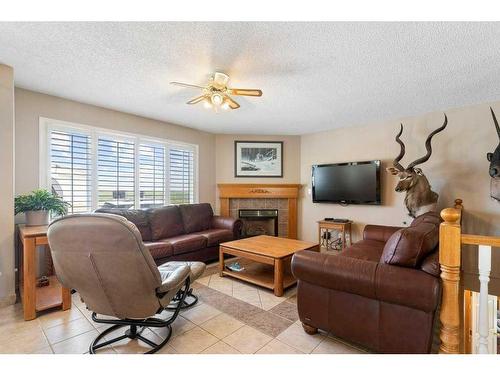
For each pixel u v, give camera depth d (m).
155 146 4.19
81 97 3.12
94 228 1.40
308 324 1.92
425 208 3.21
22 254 2.42
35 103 2.94
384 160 4.05
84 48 2.02
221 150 5.10
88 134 3.40
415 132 3.74
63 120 3.15
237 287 2.90
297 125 4.42
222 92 2.47
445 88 2.77
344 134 4.52
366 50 2.02
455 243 1.36
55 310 2.30
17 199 2.52
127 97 3.12
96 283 1.53
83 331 1.97
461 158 3.34
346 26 1.72
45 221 2.62
